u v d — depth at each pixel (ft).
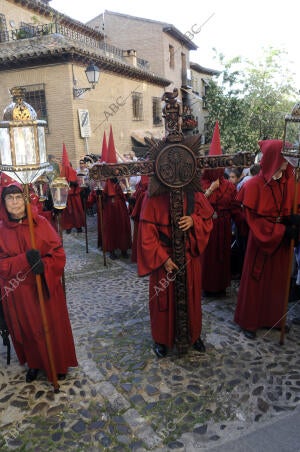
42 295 9.94
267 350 12.22
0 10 51.47
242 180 18.88
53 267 10.23
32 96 45.39
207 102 59.82
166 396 10.20
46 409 9.85
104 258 22.47
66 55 42.83
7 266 9.98
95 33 68.03
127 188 19.03
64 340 10.77
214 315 14.84
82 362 11.87
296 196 11.67
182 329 11.68
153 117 64.69
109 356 12.17
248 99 58.80
